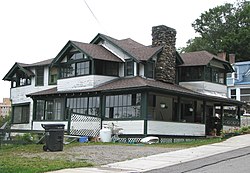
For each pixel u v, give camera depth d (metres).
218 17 66.38
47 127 17.91
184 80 30.61
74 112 27.06
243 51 58.16
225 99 30.05
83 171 12.05
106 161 14.34
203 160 14.20
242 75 45.00
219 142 21.02
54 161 14.19
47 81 34.78
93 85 27.36
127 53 27.73
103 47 30.05
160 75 28.20
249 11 63.50
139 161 14.28
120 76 28.48
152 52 27.97
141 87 23.67
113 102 26.09
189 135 26.72
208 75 30.44
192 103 30.22
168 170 12.20
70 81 29.11
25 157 15.50
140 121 24.03
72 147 19.61
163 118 28.34
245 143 19.88
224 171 11.70
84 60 28.23
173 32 29.70
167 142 24.38
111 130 24.69
